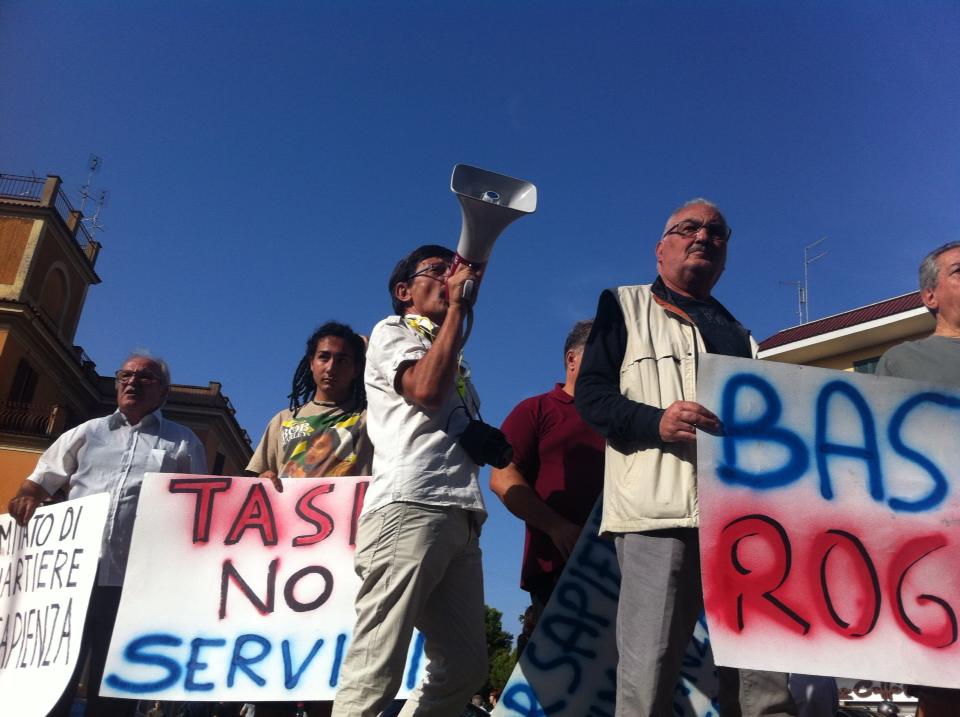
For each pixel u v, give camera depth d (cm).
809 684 445
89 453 429
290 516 381
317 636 359
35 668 385
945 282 315
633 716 233
